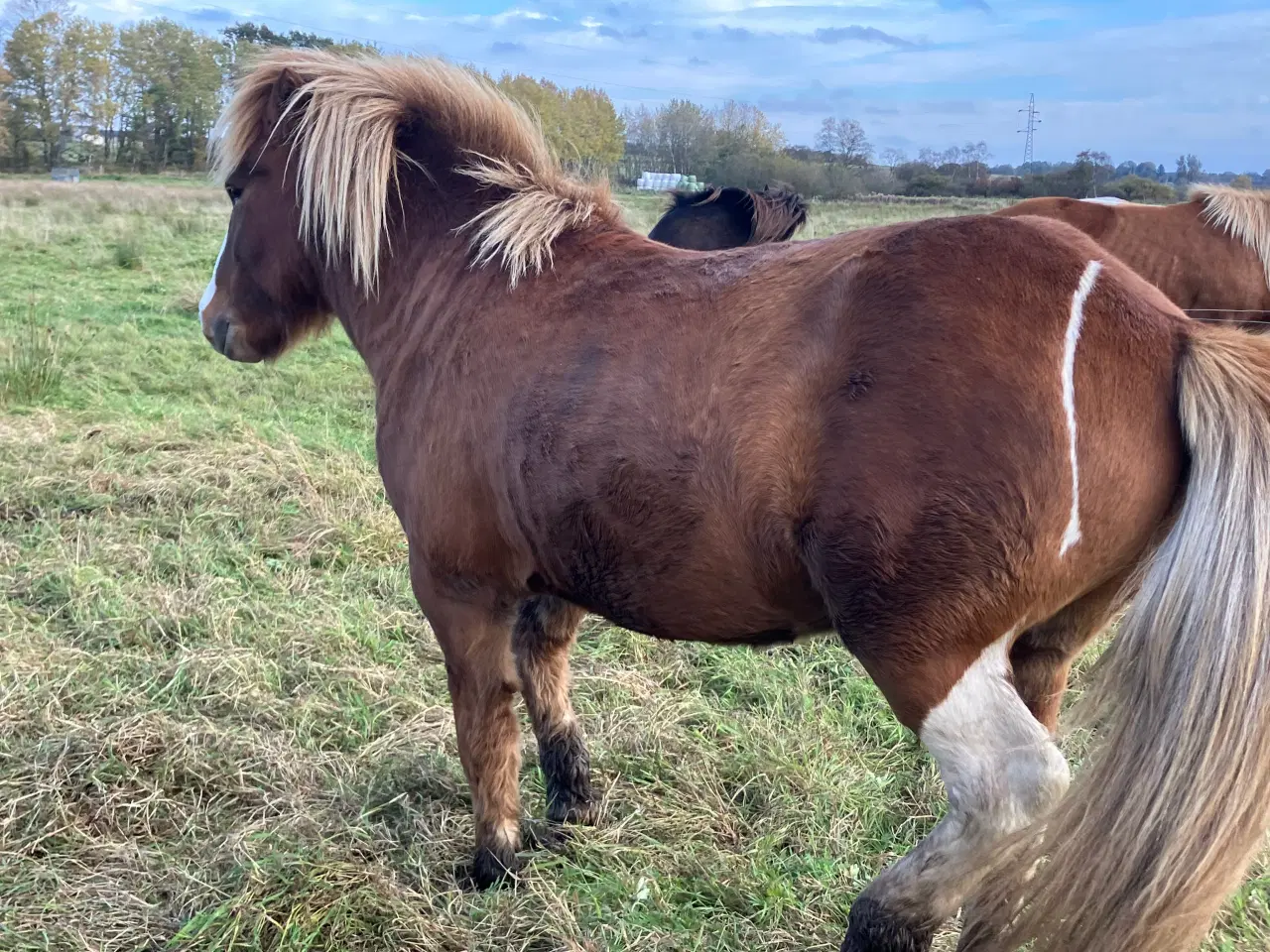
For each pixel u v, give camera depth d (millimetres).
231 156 2621
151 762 2721
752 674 3352
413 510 2188
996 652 1574
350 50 2615
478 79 2451
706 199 5961
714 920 2238
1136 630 1461
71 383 6461
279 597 3746
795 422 1597
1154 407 1521
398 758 2803
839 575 1577
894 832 2600
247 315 2742
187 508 4566
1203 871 1390
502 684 2281
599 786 2744
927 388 1514
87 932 2139
